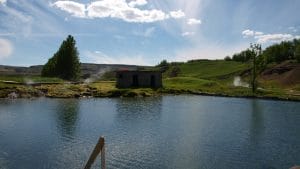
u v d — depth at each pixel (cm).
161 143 4462
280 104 9238
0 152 3922
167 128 5503
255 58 12256
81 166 3453
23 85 10606
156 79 12444
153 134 5012
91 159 1695
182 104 8894
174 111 7538
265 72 18762
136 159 3731
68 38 14038
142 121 6134
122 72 12025
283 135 5059
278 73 17962
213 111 7638
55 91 10231
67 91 10350
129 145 4325
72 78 14038
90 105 8256
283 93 11662
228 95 11300
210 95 11638
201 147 4284
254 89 12244
